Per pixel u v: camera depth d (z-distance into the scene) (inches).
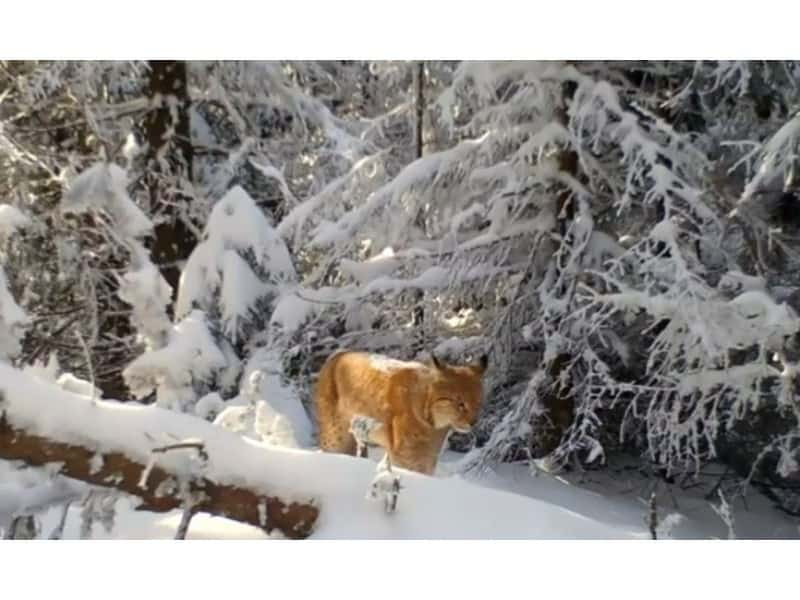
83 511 160.2
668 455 364.5
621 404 388.5
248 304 348.2
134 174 383.6
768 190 332.2
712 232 334.0
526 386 376.2
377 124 409.4
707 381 308.0
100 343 370.6
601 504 339.6
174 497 158.1
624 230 370.6
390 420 256.8
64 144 401.1
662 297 302.8
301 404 361.4
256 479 159.9
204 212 401.7
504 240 367.9
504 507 166.2
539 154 346.0
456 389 246.2
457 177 361.7
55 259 371.9
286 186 376.8
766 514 356.2
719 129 347.3
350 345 398.3
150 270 287.1
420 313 399.9
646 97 343.9
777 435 354.0
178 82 393.4
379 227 378.0
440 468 336.8
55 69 372.8
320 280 402.6
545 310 349.4
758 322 293.1
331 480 162.7
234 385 345.1
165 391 277.4
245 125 417.4
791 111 324.8
